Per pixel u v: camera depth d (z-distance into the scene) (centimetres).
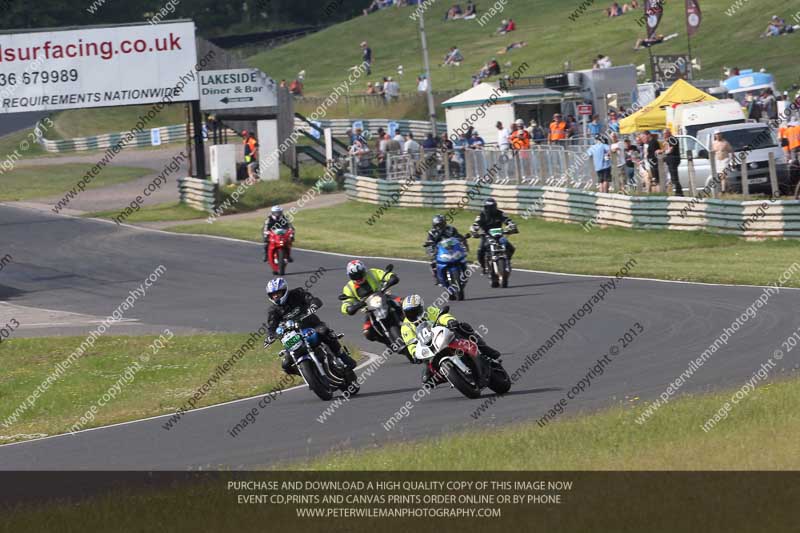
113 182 16250
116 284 8600
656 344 4862
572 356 4756
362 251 9450
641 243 9000
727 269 7212
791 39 19200
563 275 7562
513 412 3662
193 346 5934
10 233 11594
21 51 12650
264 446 3538
